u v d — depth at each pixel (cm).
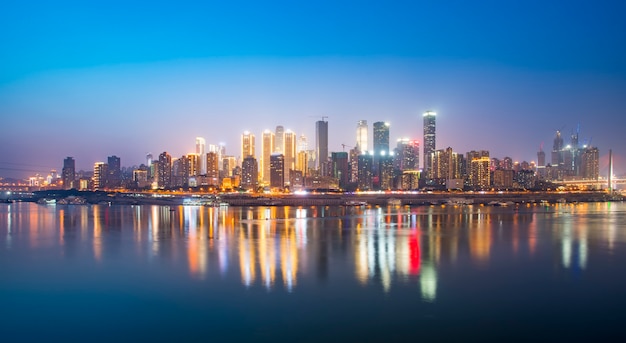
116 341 4972
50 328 5350
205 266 8512
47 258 9581
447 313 5722
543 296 6438
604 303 6103
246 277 7581
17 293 6769
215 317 5634
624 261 8931
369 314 5697
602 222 18225
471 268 8231
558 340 4916
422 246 10962
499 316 5612
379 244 11362
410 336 5022
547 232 14238
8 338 5075
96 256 9762
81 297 6531
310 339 4969
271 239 12519
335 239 12462
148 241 12206
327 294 6519
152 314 5784
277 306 6025
